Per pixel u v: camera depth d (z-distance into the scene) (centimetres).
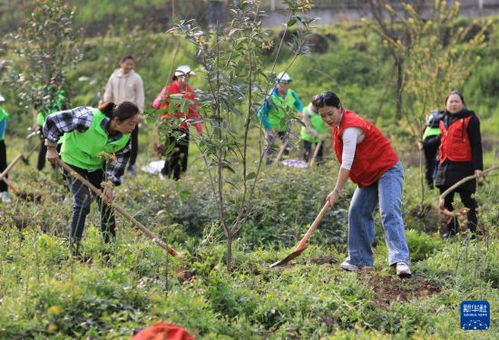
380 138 928
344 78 2620
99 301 719
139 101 1579
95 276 758
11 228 1062
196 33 842
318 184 1299
